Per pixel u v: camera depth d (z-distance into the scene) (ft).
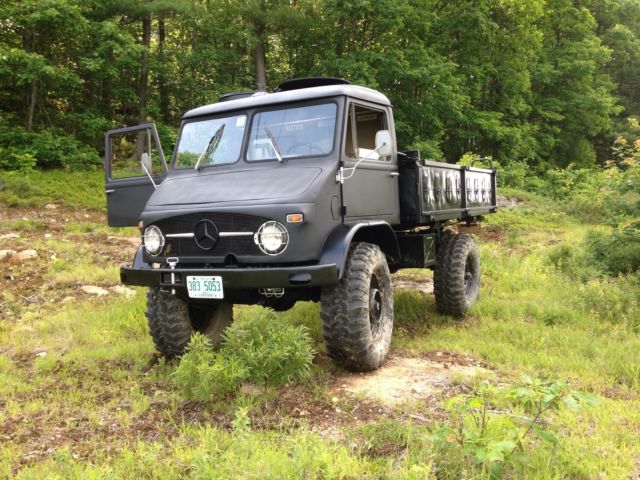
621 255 28.94
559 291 26.35
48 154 58.44
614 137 125.80
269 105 17.89
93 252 34.35
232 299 17.31
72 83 60.34
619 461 10.84
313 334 20.07
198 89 73.97
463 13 88.17
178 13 68.08
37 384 16.10
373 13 78.23
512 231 49.60
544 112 105.60
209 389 13.99
